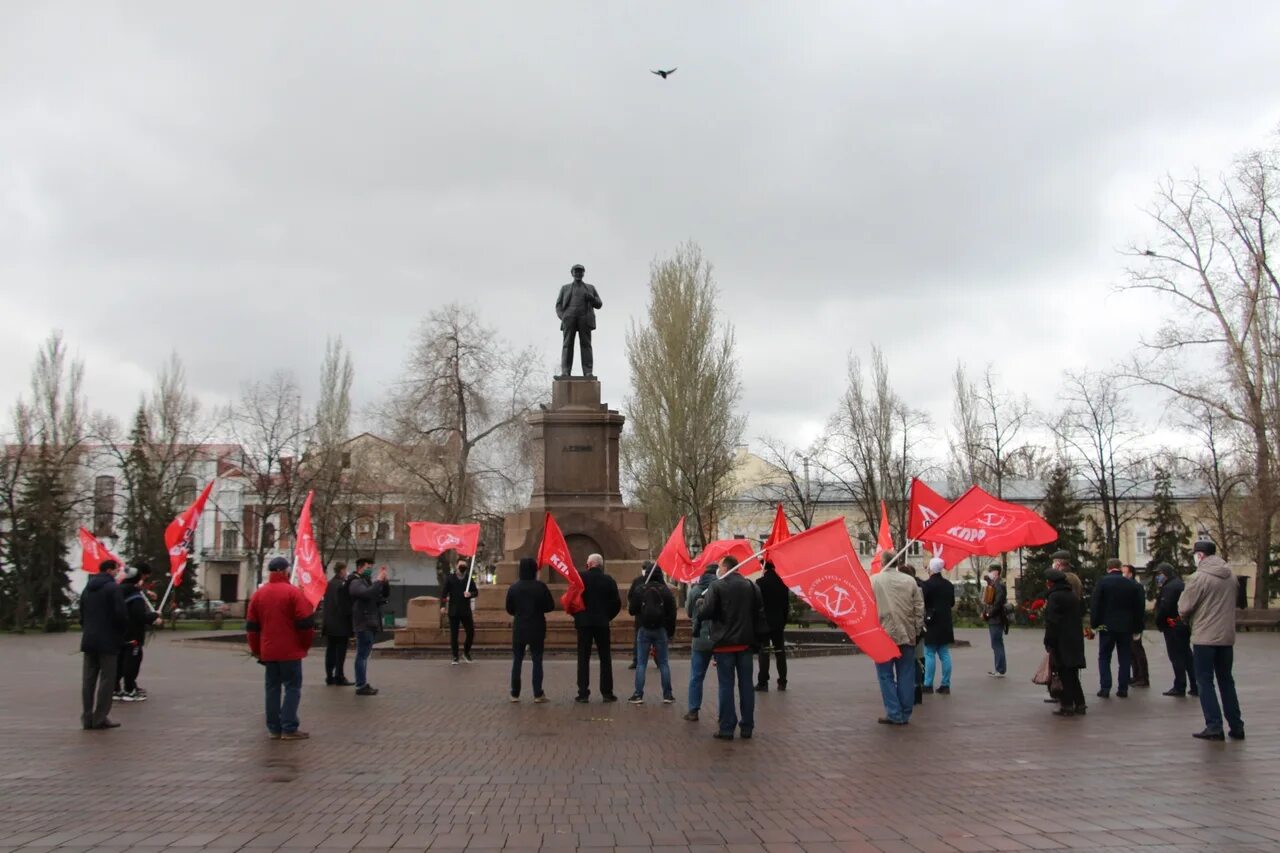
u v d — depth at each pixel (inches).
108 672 595.5
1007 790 414.3
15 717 650.8
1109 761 477.1
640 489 2320.4
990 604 930.1
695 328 2186.3
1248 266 1801.2
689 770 467.5
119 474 3093.0
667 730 593.3
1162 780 430.0
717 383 2188.7
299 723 608.4
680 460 2158.0
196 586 2962.6
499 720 636.1
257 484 2508.6
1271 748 510.6
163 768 472.7
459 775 456.4
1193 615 542.9
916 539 809.5
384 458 2440.9
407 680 884.0
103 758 499.2
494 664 1035.9
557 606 1184.2
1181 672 748.6
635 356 2235.5
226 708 690.8
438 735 574.9
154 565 2522.1
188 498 3184.1
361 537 2746.1
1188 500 3203.7
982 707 692.1
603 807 390.9
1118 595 749.9
